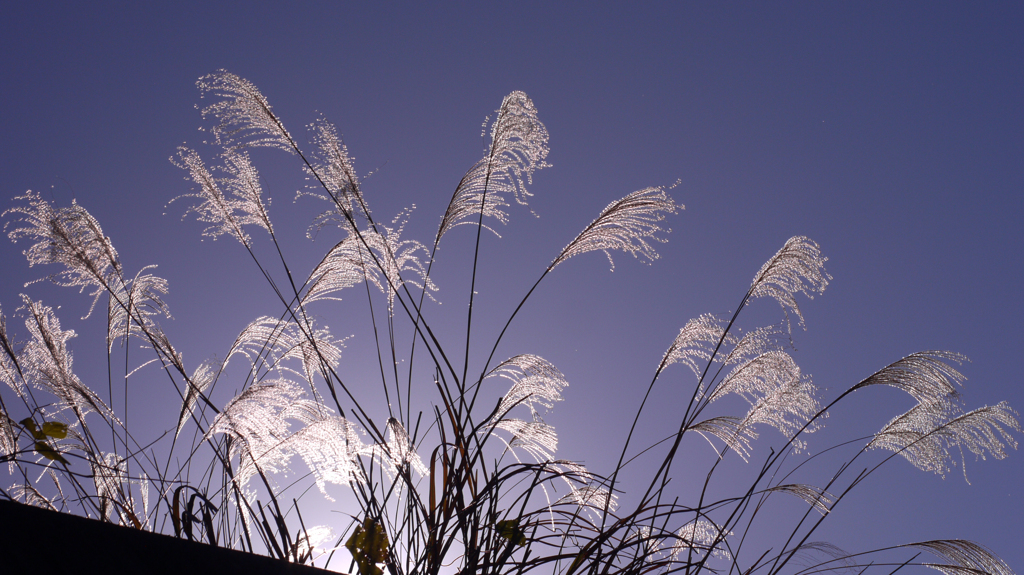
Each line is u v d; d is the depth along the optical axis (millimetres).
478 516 2502
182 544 1732
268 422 2570
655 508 2623
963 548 2779
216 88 2760
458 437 2578
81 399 2682
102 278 2783
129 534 1652
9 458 2396
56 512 1558
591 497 2686
